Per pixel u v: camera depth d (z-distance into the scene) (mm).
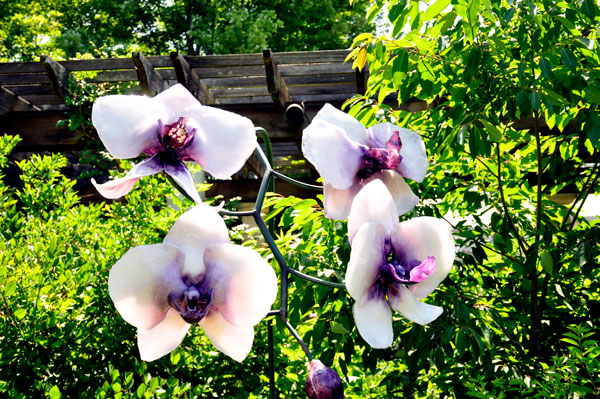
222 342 2488
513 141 7441
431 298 6664
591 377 5332
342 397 2428
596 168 7480
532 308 7176
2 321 5984
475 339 5934
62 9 40156
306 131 2699
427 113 7141
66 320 6395
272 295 2430
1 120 16562
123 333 6645
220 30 36719
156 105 2732
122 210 7980
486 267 7453
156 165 2680
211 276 2430
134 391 6617
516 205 7711
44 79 16516
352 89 16688
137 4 38938
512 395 6109
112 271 2361
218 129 2771
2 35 35625
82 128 16406
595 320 7016
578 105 6734
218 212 2605
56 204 8492
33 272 6457
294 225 6559
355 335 6242
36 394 5961
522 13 6020
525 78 6211
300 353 7227
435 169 7129
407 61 6168
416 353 6156
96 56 36469
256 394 6797
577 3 6148
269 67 14258
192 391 6395
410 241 2562
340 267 6434
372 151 2738
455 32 6395
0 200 7699
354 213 2545
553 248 6570
